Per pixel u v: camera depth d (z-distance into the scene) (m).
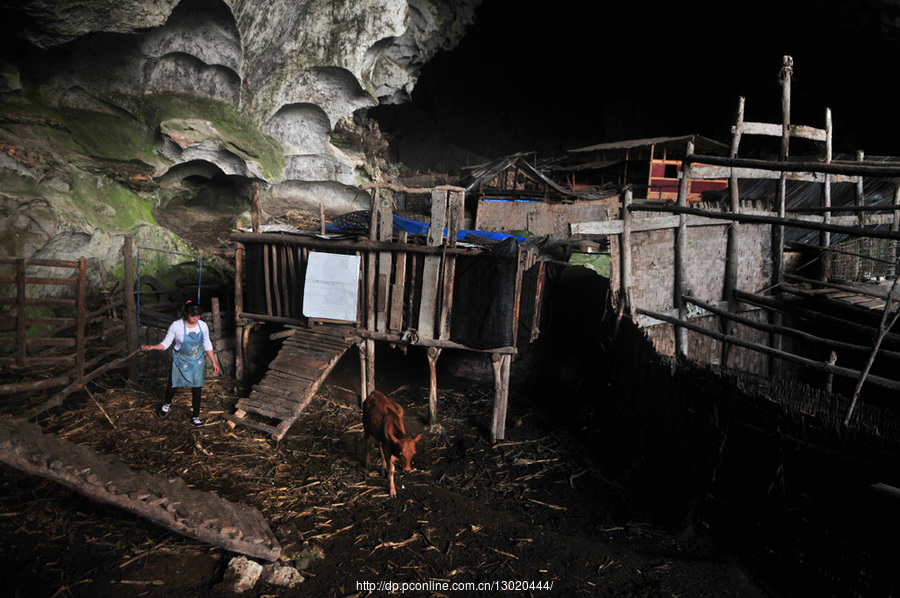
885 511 3.71
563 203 18.14
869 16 15.62
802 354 10.98
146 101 11.20
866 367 4.91
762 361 10.55
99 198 9.82
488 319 7.25
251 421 6.77
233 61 12.04
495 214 18.14
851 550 3.95
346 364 9.64
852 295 9.70
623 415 7.31
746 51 20.31
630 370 7.33
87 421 6.23
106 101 10.66
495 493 6.16
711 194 14.98
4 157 8.00
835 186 11.59
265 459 6.07
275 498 5.32
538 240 9.80
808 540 4.29
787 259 11.05
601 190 18.88
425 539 4.94
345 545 4.75
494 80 28.64
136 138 11.12
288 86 13.21
